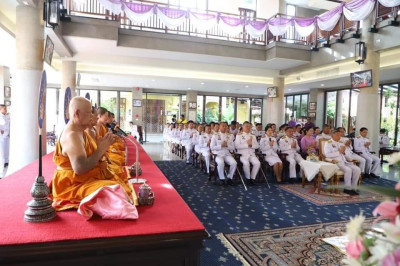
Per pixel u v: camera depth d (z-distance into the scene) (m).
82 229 1.60
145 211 1.93
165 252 1.61
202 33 7.82
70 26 5.95
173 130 9.84
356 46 6.66
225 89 14.28
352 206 4.07
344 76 8.82
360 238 0.77
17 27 4.14
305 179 5.52
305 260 2.48
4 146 6.43
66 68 7.71
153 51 7.39
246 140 5.67
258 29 7.72
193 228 1.66
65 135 1.88
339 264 2.41
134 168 2.94
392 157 0.88
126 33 6.92
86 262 1.49
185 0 10.02
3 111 6.43
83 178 1.97
